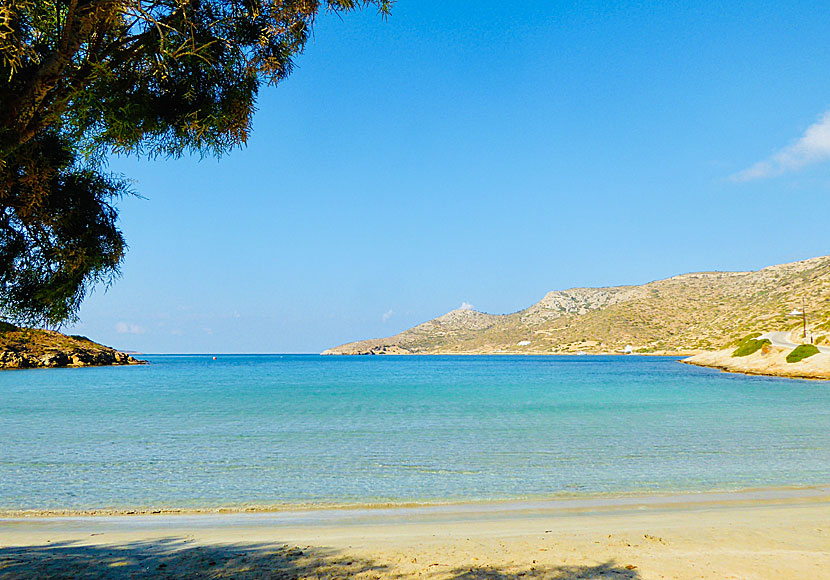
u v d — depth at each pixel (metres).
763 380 67.50
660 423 27.62
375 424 27.84
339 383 69.00
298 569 7.47
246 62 4.55
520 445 21.02
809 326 122.06
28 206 4.24
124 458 18.59
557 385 60.94
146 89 4.41
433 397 45.75
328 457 18.67
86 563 7.86
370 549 8.55
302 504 12.74
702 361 111.88
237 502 12.95
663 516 11.01
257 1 4.38
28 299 4.39
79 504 12.82
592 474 15.80
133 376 87.38
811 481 14.59
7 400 43.78
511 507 12.20
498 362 179.00
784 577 6.95
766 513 11.03
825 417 29.94
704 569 7.28
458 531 9.95
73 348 124.62
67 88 3.99
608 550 8.30
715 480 14.85
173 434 24.47
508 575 7.12
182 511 12.16
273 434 24.30
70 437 23.55
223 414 32.97
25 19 3.53
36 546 9.12
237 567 7.59
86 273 4.61
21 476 15.85
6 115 3.50
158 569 7.52
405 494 13.63
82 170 4.59
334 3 4.66
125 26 4.09
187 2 4.04
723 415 31.14
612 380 70.19
